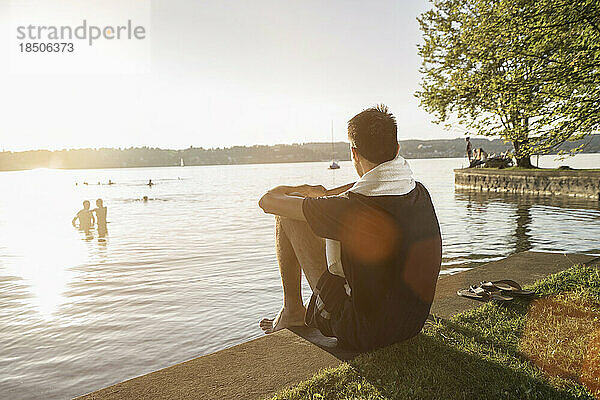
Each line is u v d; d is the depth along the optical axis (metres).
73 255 15.99
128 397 2.47
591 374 2.79
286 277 3.40
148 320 8.13
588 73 5.89
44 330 7.69
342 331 2.71
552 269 5.45
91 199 52.25
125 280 11.73
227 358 2.95
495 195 38.72
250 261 14.12
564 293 4.38
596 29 5.86
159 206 40.69
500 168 46.50
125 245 18.25
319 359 2.91
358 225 2.37
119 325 7.88
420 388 2.54
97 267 13.67
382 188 2.38
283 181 93.44
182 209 37.31
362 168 2.56
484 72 7.25
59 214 35.44
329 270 2.74
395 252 2.40
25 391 5.30
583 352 3.08
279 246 3.32
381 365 2.79
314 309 2.90
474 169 48.03
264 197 2.76
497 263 5.80
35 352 6.62
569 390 2.61
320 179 96.94
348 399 2.45
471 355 3.02
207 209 37.19
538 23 6.04
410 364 2.84
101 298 9.88
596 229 18.38
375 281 2.45
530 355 3.08
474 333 3.42
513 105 6.59
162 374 2.75
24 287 11.16
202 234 21.50
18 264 14.45
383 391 2.53
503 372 2.82
